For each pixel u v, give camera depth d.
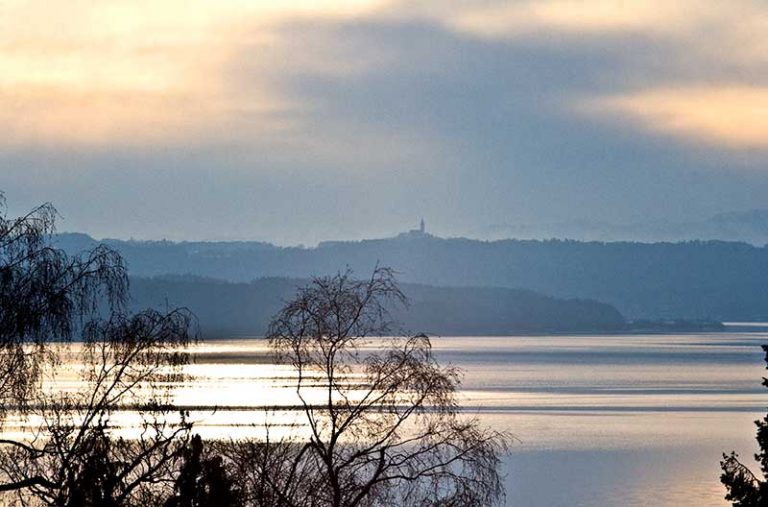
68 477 83.94
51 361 94.44
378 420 114.75
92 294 95.94
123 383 96.12
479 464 113.94
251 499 100.31
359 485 109.69
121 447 90.06
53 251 96.12
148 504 87.94
